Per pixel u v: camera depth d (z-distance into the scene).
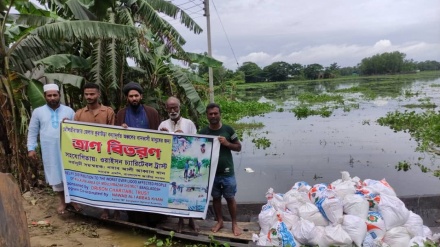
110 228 5.19
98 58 8.72
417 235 4.38
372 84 68.38
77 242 4.67
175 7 10.31
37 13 7.91
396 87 55.97
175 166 4.93
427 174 8.94
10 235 2.69
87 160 5.07
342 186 4.77
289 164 10.31
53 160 5.27
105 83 8.88
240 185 8.53
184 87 10.48
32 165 6.83
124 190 5.05
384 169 9.49
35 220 5.37
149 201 5.02
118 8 9.22
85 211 5.61
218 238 4.81
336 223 4.30
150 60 10.66
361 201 4.39
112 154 5.02
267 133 15.97
